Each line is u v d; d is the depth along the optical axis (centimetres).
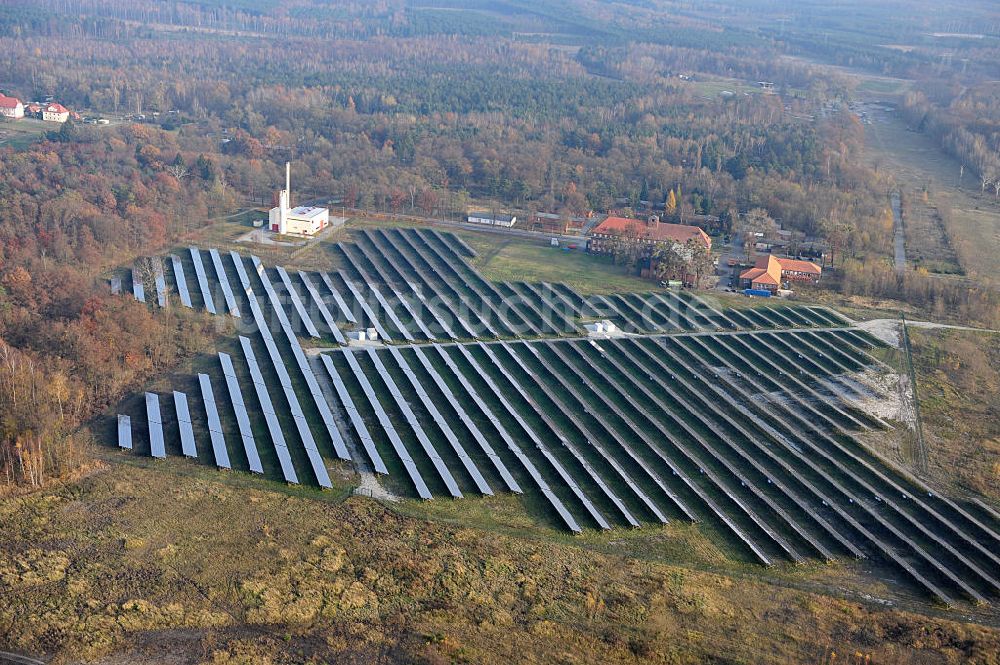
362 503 17388
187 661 12850
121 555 15075
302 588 14588
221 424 19950
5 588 14038
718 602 15212
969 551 17538
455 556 15838
